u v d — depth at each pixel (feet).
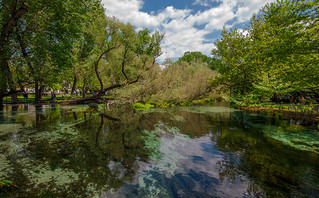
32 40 34.83
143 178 11.28
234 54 54.13
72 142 18.34
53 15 35.04
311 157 14.44
